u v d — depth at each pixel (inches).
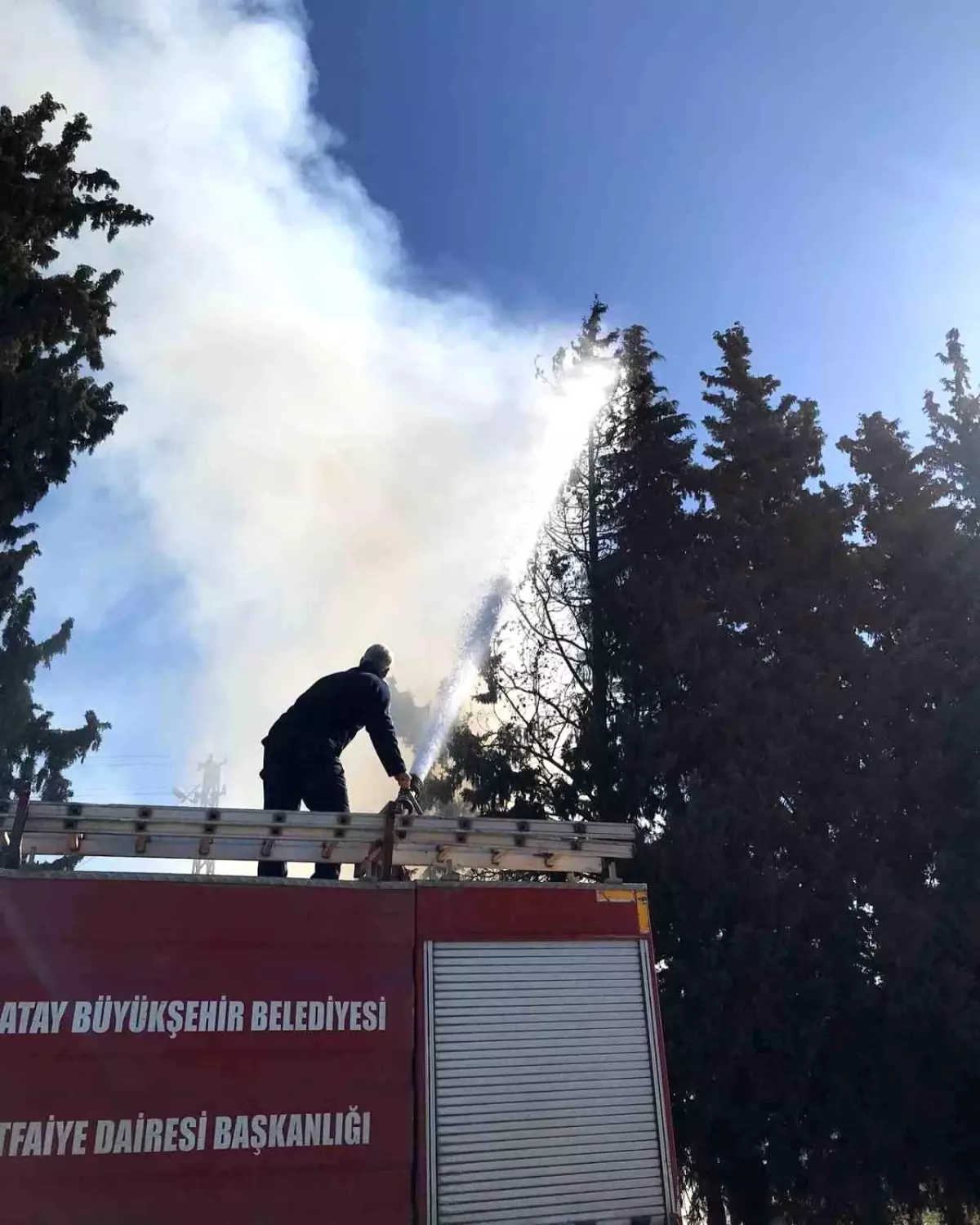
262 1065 162.6
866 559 743.1
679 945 605.6
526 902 190.2
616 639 779.4
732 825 629.0
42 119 694.5
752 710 676.1
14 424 637.9
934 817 652.7
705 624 708.0
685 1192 604.1
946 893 624.4
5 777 717.3
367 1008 171.8
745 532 766.5
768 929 601.9
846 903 619.2
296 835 198.7
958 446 820.0
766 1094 569.0
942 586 723.4
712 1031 559.8
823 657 719.7
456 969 180.1
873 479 792.9
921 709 692.7
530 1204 167.6
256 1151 157.3
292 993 168.6
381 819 203.2
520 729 780.0
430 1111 167.9
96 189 692.7
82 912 163.3
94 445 670.5
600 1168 174.4
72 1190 148.0
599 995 187.9
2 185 654.5
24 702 723.4
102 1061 155.7
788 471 794.8
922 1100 575.8
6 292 631.8
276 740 269.4
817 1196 568.1
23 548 695.7
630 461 826.2
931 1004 566.3
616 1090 181.5
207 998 164.1
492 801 749.9
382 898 181.3
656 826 670.5
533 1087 176.1
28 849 195.8
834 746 681.6
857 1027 588.7
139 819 189.5
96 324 670.5
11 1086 150.8
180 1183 152.5
